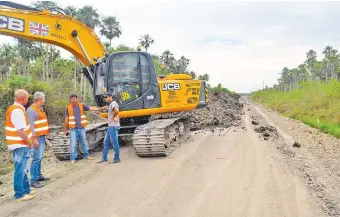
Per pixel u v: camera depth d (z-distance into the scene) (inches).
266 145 473.4
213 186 282.2
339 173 336.2
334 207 236.1
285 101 1667.1
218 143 486.6
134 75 437.1
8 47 1141.7
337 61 3238.2
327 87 1182.3
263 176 311.4
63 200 256.5
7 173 397.1
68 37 430.6
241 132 604.1
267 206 236.8
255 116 1067.3
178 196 259.0
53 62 1258.6
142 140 386.9
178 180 300.8
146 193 267.6
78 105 384.5
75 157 383.9
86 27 442.9
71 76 1203.9
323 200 250.8
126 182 298.4
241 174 318.3
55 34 421.1
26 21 400.2
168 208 235.1
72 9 1144.8
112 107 371.9
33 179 300.2
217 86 2701.8
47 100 704.4
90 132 441.4
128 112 433.7
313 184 290.5
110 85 423.2
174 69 2383.1
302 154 423.5
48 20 414.6
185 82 491.8
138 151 393.4
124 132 472.7
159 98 457.1
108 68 423.5
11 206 245.8
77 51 438.6
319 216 219.8
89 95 1069.8
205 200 249.6
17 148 253.8
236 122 764.6
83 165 368.8
